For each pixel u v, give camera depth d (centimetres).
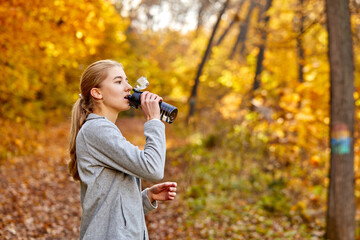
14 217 499
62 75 1338
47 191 676
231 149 1002
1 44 757
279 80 1533
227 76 1805
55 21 805
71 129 185
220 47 2944
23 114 1248
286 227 623
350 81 536
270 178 830
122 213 167
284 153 895
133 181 174
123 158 164
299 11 937
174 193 198
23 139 1045
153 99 177
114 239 162
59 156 1033
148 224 572
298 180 859
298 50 1151
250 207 698
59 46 849
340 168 546
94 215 166
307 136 904
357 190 793
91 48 931
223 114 1493
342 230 548
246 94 1545
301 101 925
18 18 669
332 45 536
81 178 171
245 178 852
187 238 529
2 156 855
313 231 605
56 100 1540
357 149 778
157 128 170
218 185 823
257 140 955
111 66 182
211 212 662
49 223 512
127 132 1691
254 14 2270
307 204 770
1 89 990
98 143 167
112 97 180
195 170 858
